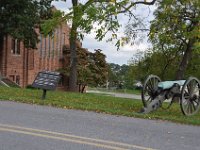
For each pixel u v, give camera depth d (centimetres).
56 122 1115
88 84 5169
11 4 3178
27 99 1552
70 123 1115
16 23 3219
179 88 1565
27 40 3422
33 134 935
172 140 989
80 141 895
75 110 1400
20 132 948
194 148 920
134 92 6562
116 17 2052
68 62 5375
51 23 2166
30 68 4322
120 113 1397
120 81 7806
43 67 4772
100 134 989
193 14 2336
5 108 1318
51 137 916
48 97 1738
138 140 952
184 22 2345
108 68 5741
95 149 834
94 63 5212
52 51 4891
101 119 1234
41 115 1220
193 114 1556
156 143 935
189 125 1283
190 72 3378
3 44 3744
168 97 1568
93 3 2012
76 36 2245
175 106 1830
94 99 1881
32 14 3300
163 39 2467
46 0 3388
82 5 2022
